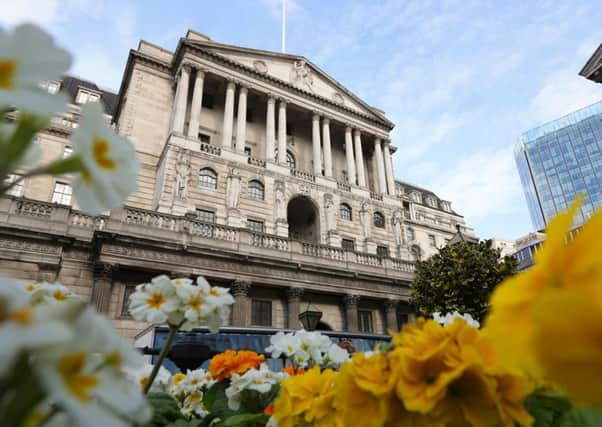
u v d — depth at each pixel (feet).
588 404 2.02
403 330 4.95
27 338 1.98
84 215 63.41
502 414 3.76
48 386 2.15
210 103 109.09
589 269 2.38
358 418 4.36
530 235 224.53
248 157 97.14
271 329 37.42
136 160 3.35
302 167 117.39
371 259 88.89
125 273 61.57
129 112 95.30
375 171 127.65
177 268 63.62
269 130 105.40
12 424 2.23
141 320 7.52
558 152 353.92
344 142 131.03
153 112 98.22
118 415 2.70
